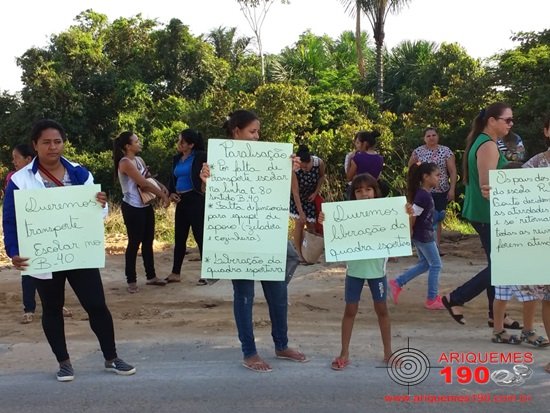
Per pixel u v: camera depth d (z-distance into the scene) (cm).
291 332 609
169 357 540
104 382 481
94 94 2844
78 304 737
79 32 2881
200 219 780
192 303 732
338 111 2417
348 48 3306
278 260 483
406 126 1923
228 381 479
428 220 672
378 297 500
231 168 479
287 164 482
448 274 854
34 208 451
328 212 488
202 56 3006
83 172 479
